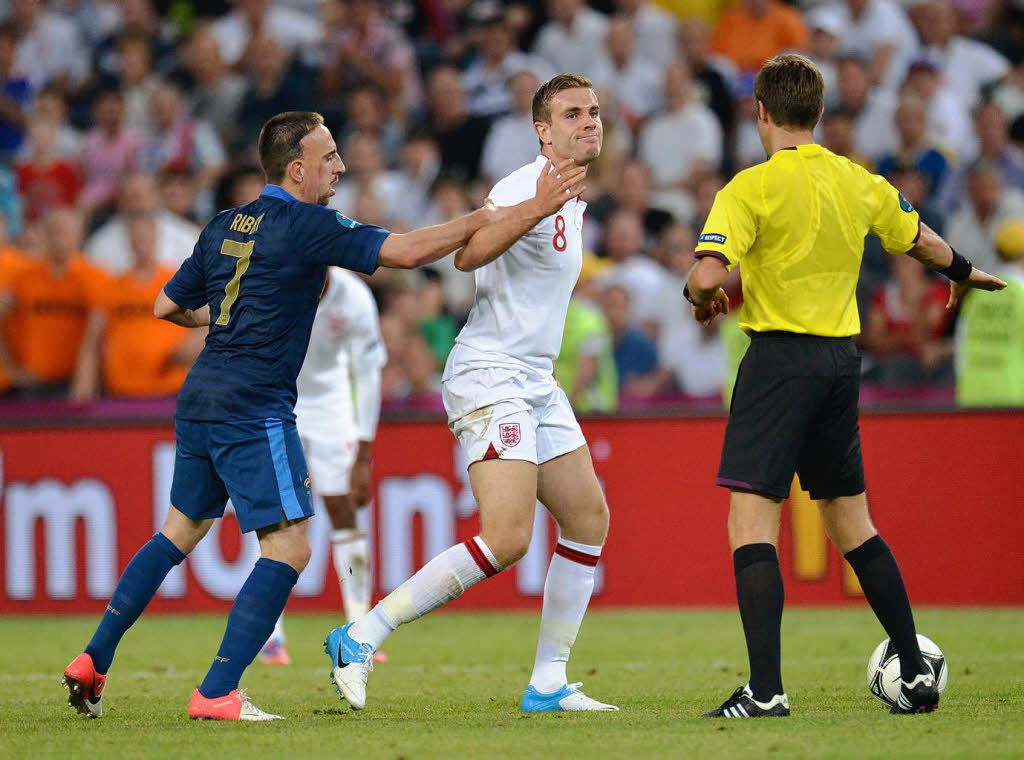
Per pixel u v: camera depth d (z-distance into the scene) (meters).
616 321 44.19
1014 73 55.12
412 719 18.30
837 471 18.17
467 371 18.69
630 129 54.66
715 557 36.62
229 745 15.84
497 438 18.33
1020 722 17.19
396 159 54.59
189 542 19.08
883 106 50.84
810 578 36.34
